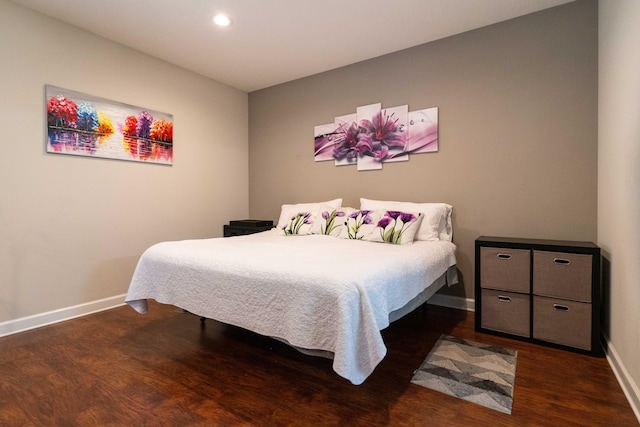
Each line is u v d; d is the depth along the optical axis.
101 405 1.41
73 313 2.55
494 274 2.20
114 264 2.83
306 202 3.71
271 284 1.51
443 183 2.84
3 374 1.67
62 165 2.50
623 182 1.63
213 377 1.64
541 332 2.04
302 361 1.82
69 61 2.52
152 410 1.37
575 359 1.84
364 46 2.93
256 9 2.35
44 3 2.25
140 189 3.03
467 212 2.73
